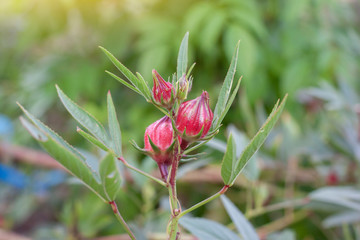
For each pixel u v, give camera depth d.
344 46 1.59
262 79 1.54
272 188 1.10
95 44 1.74
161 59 1.45
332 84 1.55
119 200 1.05
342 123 1.07
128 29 1.63
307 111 1.33
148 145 0.49
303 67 1.53
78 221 1.05
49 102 1.70
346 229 0.87
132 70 1.67
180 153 0.49
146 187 0.93
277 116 0.46
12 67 2.05
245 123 1.53
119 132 0.51
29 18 1.76
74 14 1.73
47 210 1.85
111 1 1.66
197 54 1.61
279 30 1.63
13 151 1.41
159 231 0.93
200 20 1.45
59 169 1.38
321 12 1.67
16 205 1.49
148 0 1.63
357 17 1.86
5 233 1.11
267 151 1.04
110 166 0.45
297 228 1.12
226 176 0.48
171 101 0.48
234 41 1.41
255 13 1.48
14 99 1.85
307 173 1.13
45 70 1.72
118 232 1.21
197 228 0.59
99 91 1.71
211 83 1.63
